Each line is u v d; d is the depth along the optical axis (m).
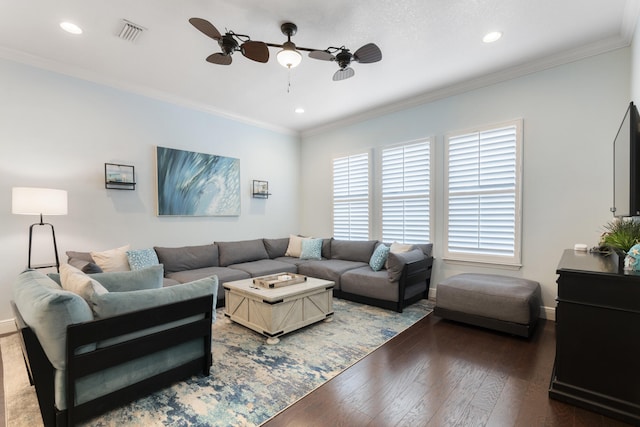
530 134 3.35
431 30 2.66
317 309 3.16
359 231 5.05
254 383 2.06
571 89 3.11
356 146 5.10
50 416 1.53
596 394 1.75
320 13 2.41
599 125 2.96
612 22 2.58
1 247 2.96
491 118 3.62
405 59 3.18
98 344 1.65
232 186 4.91
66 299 1.51
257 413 1.75
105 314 1.67
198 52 3.00
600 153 2.96
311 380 2.10
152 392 1.93
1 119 2.95
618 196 2.44
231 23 2.53
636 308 1.65
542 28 2.65
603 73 2.94
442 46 2.93
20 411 1.79
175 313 1.93
